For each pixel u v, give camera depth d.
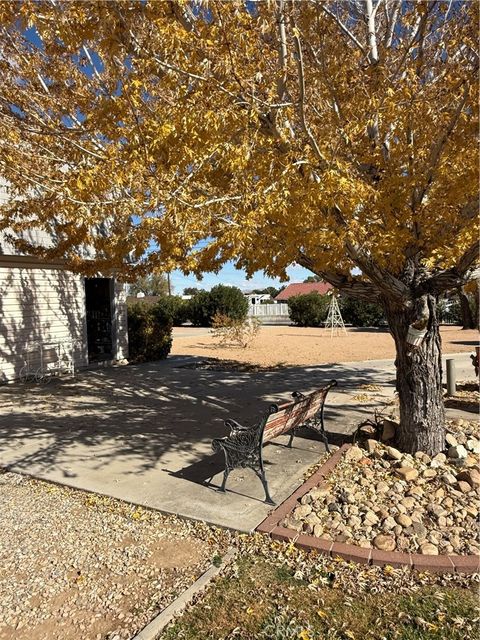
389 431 5.13
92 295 14.63
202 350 17.41
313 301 32.06
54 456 5.38
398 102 4.03
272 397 8.62
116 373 11.84
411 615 2.58
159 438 6.09
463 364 11.47
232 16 3.43
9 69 5.32
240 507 3.89
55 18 3.52
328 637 2.43
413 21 4.36
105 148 4.76
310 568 3.04
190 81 3.56
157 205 3.68
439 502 3.79
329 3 4.91
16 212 6.88
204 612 2.64
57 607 2.72
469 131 3.74
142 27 3.84
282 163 3.63
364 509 3.66
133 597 2.80
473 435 5.33
